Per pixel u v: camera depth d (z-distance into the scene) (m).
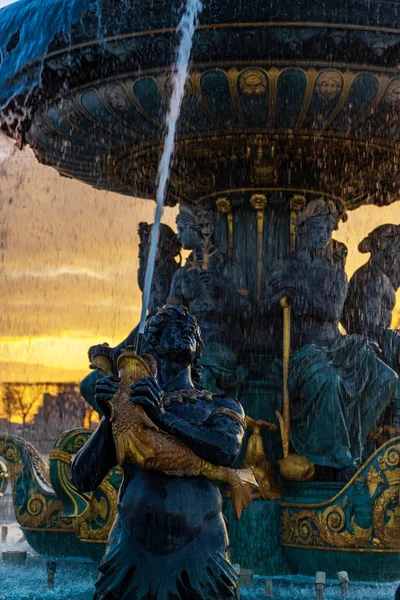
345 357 9.41
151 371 4.45
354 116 9.11
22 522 9.59
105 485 8.68
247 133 9.36
